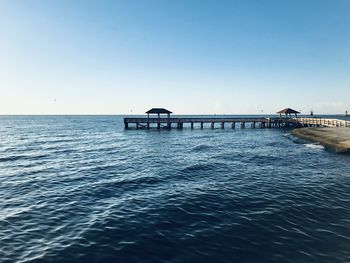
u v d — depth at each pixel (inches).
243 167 789.9
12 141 1616.6
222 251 306.5
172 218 405.1
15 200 506.3
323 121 2090.3
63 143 1502.2
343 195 510.6
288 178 651.5
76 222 396.2
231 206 456.1
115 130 2564.0
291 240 331.0
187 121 2491.4
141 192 546.9
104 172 743.7
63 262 287.7
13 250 314.7
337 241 327.3
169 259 290.7
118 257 295.4
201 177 672.4
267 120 2628.0
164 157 994.7
